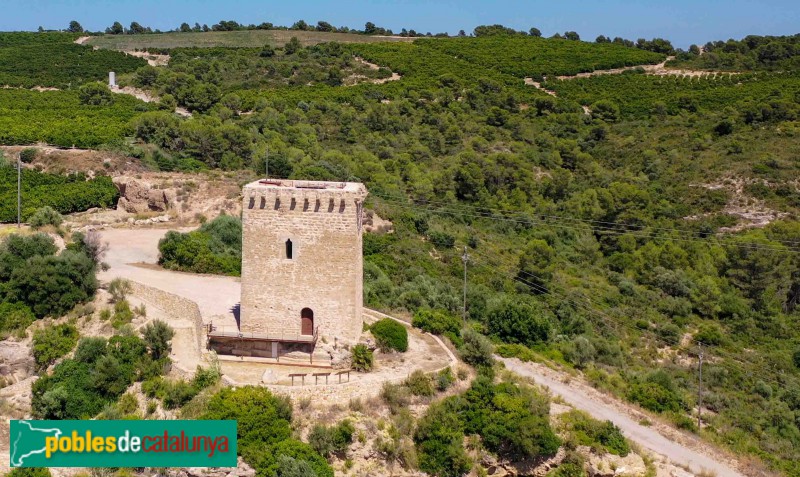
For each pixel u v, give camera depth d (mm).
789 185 111438
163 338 45938
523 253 83875
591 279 85938
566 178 111312
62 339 47844
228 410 39781
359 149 113312
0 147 94188
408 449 41562
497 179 109062
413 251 81062
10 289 50156
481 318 69750
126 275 58781
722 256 90688
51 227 71000
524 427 43281
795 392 64062
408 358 49000
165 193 82312
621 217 100875
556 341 67188
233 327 48062
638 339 73125
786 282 85938
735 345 75000
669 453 49500
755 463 50594
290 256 46688
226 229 70312
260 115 123125
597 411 53688
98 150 95500
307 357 46344
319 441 39906
